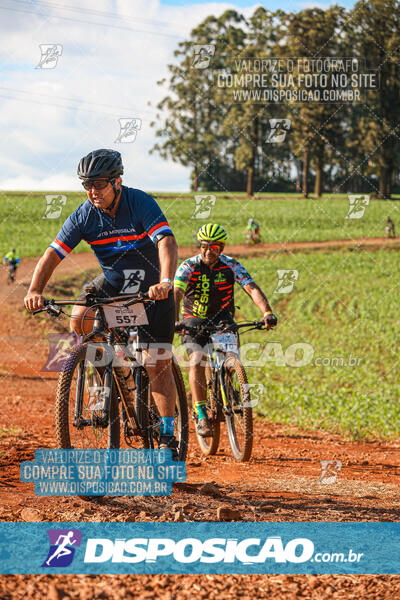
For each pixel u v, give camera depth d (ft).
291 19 280.51
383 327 105.50
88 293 20.66
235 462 30.27
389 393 57.47
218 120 317.22
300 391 55.06
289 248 191.21
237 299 128.98
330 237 211.00
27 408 45.06
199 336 31.07
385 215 247.29
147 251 21.45
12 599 12.51
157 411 23.15
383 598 13.43
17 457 26.61
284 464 30.12
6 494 20.76
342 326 109.81
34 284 20.35
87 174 19.70
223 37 300.40
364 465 31.19
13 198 272.72
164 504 20.33
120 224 20.93
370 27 282.56
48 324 108.06
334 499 22.66
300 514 19.92
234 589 13.65
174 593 13.28
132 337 22.09
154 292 19.08
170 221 214.28
